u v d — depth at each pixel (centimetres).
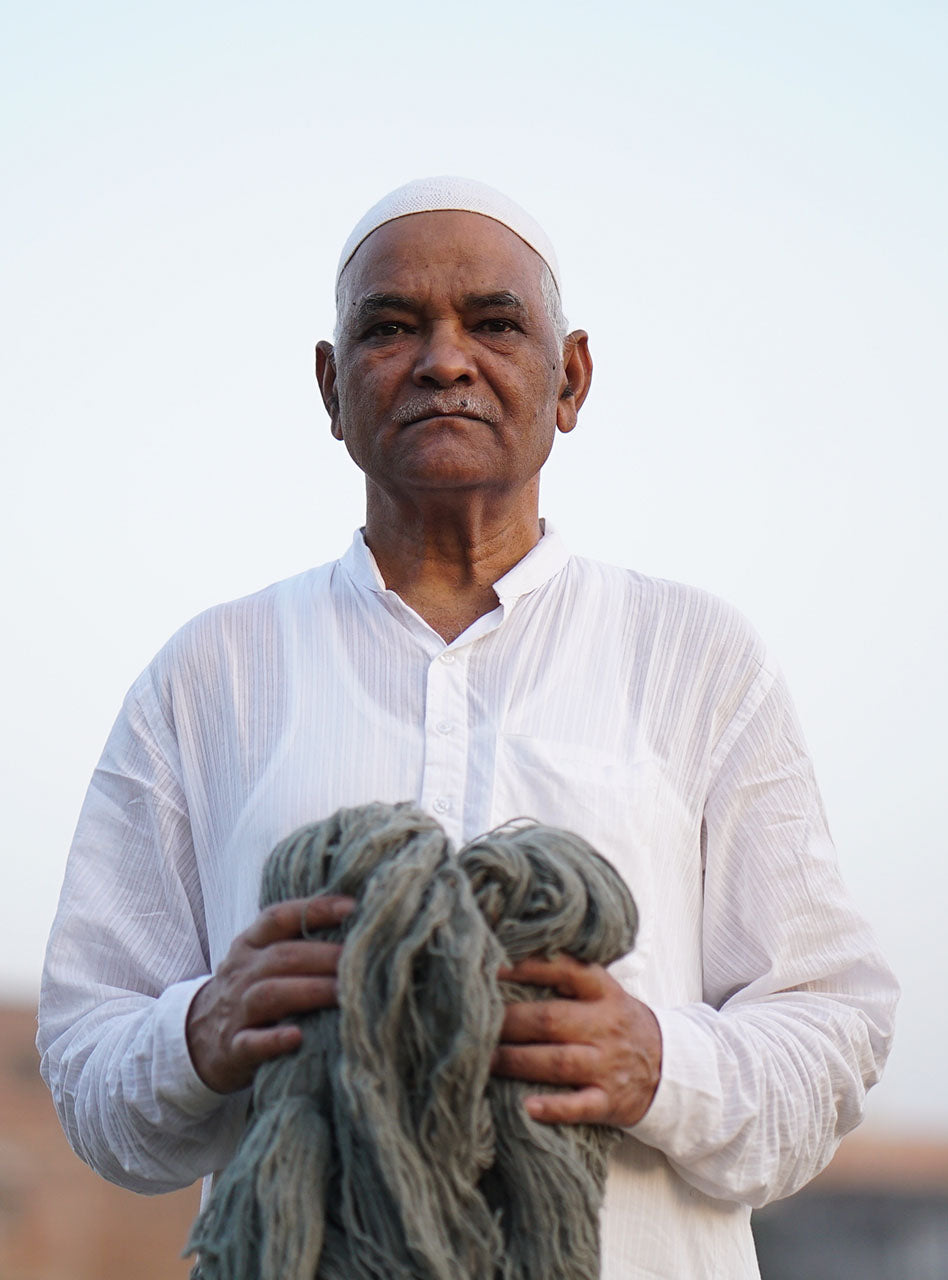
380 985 171
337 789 224
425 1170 167
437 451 237
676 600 244
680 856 229
